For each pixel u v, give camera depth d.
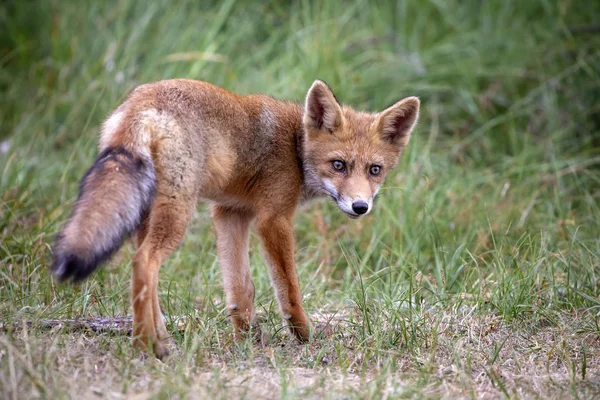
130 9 18.05
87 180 7.79
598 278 10.80
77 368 7.53
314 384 7.52
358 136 10.12
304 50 16.98
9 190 12.16
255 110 9.62
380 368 8.18
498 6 18.84
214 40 17.53
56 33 17.12
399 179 13.99
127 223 7.65
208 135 8.80
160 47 16.89
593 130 16.05
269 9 19.34
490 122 15.99
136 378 7.42
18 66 17.48
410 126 10.59
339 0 18.50
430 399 7.27
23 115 15.84
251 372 7.88
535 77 16.97
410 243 12.38
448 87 16.70
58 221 11.92
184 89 8.75
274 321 10.06
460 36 18.23
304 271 11.93
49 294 9.83
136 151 8.01
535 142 15.89
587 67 16.08
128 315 9.77
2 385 6.86
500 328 9.55
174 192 8.25
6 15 18.23
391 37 18.03
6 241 11.02
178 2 18.25
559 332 9.48
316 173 10.03
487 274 11.48
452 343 9.03
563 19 17.69
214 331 9.02
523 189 14.40
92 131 14.59
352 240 12.88
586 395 7.71
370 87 16.97
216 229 9.80
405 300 9.95
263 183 9.56
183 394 6.90
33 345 7.62
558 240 12.55
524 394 7.71
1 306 8.97
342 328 9.55
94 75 16.34
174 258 12.02
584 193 14.27
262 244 9.55
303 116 9.95
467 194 14.07
